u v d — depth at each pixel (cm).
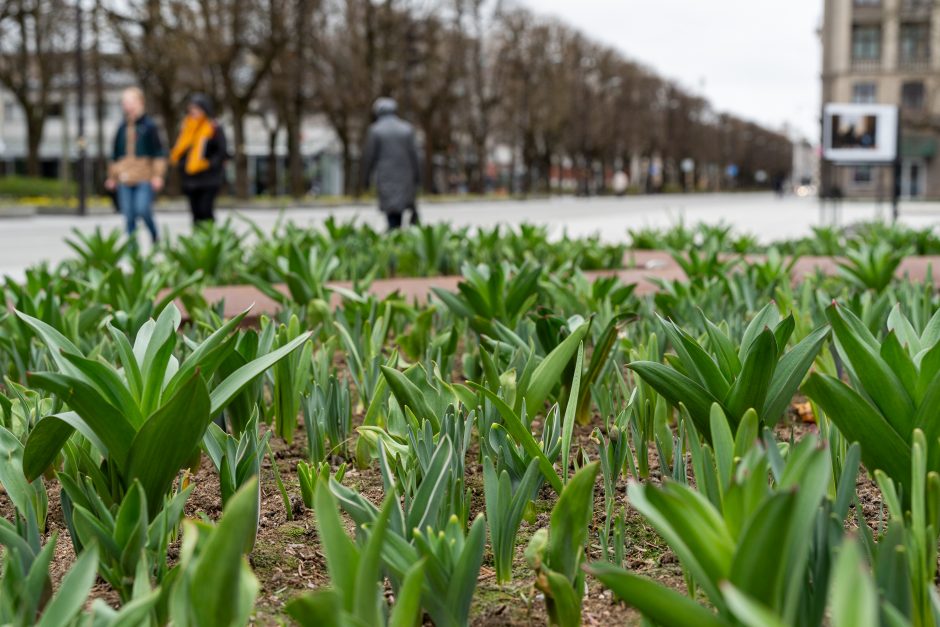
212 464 313
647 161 12475
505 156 9619
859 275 555
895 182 1862
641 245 1068
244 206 3866
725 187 15075
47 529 258
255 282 497
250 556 235
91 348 389
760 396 229
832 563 162
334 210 3850
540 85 6981
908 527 186
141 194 1249
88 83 4862
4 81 4494
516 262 729
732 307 490
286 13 4297
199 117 1265
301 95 5016
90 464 225
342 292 445
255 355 283
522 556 235
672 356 256
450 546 178
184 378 216
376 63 5138
